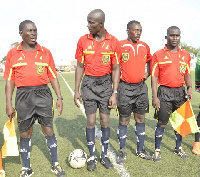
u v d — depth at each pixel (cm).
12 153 291
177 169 320
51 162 353
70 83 1867
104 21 298
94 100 320
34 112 290
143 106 349
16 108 288
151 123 570
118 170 321
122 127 354
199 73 382
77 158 324
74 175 311
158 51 337
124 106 341
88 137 326
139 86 341
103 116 325
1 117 673
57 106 311
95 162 329
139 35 330
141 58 332
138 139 360
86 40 309
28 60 276
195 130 343
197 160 349
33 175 312
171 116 349
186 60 336
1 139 464
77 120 619
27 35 269
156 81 340
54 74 306
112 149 401
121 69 337
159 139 349
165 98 337
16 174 319
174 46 328
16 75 280
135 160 353
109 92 322
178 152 367
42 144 432
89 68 314
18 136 490
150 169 321
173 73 329
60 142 446
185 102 343
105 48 305
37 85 286
